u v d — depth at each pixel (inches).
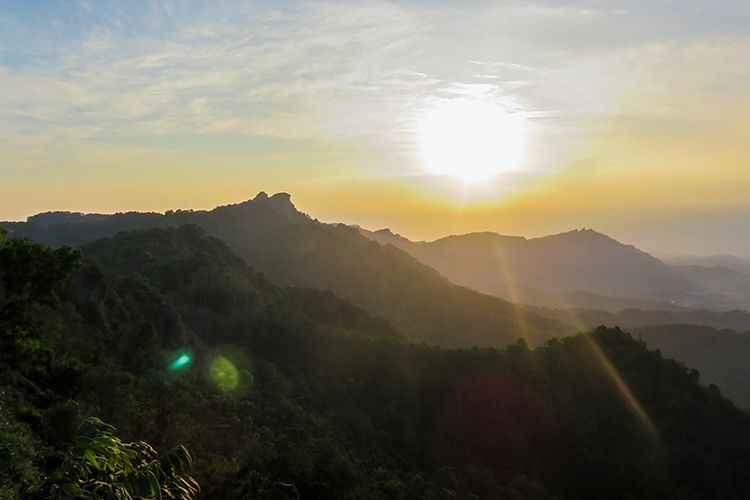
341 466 1132.5
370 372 2923.2
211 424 1075.3
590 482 2260.1
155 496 267.7
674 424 2466.8
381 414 2600.9
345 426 2257.6
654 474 2196.1
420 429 2586.1
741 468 2356.1
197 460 601.0
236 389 2082.9
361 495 954.1
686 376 2819.9
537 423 2524.6
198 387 1797.5
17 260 874.8
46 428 605.0
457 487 1937.7
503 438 2481.5
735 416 2669.8
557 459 2407.7
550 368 2844.5
